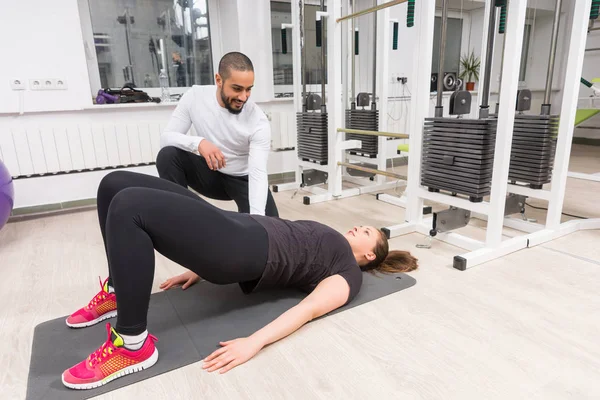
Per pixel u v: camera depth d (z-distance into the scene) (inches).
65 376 40.4
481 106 75.9
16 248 86.3
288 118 145.1
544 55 210.7
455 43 189.9
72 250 84.4
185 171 77.2
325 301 49.4
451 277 66.3
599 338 48.8
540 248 78.9
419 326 51.6
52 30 105.7
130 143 120.7
